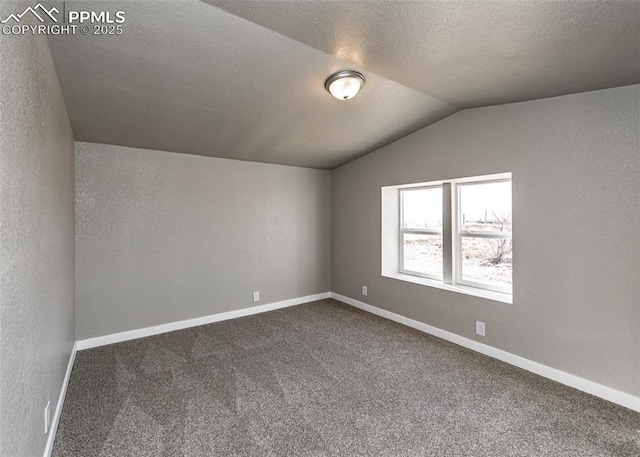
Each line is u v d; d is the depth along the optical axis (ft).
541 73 6.29
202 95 7.58
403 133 11.07
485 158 8.90
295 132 10.34
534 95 7.54
